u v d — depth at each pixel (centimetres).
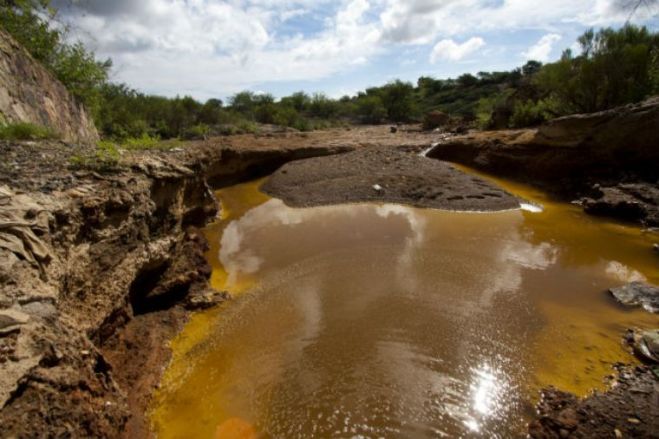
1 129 791
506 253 1070
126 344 641
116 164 761
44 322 388
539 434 501
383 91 5944
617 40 1961
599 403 543
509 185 1766
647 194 1317
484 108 3766
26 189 546
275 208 1580
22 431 297
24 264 415
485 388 591
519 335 715
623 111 1486
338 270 984
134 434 468
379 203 1555
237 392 597
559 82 2180
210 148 1784
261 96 6119
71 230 529
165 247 800
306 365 650
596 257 1041
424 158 2067
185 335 737
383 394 583
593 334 715
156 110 3303
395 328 739
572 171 1636
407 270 974
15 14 1095
